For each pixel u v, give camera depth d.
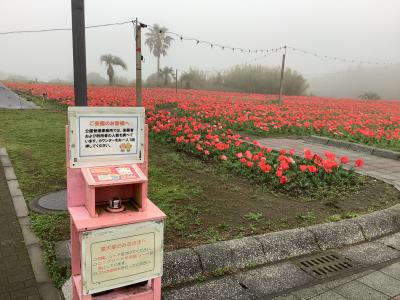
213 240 4.08
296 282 3.51
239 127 13.65
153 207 2.64
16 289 3.21
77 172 2.50
